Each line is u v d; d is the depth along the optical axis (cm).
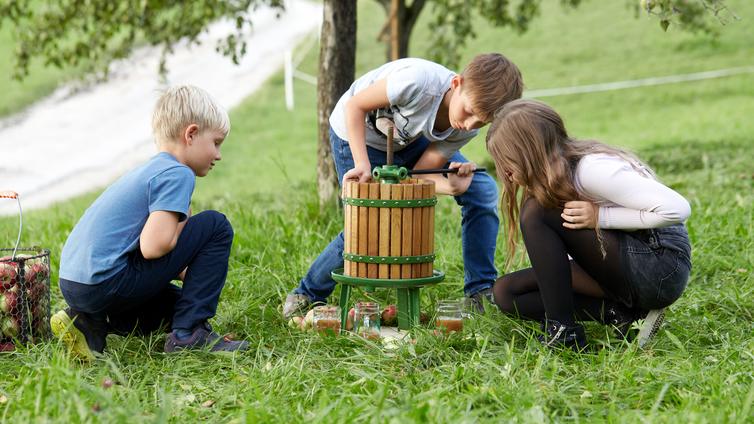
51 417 361
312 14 3625
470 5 1266
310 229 745
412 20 1195
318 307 525
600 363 443
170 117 475
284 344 488
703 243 677
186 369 446
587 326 515
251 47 3147
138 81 2709
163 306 504
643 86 2575
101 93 2602
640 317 479
